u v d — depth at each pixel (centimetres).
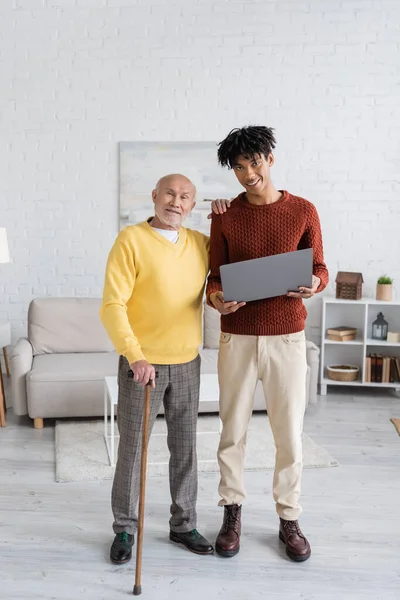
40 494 305
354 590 228
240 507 257
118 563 242
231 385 246
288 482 248
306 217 237
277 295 229
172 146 501
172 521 257
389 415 440
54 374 400
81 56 496
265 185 234
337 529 272
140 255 228
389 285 490
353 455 360
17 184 507
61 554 250
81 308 463
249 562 245
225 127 500
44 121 502
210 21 492
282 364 239
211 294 240
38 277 517
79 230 512
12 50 495
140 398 234
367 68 494
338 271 511
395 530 272
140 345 235
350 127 499
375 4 489
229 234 238
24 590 225
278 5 490
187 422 245
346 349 519
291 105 498
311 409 453
